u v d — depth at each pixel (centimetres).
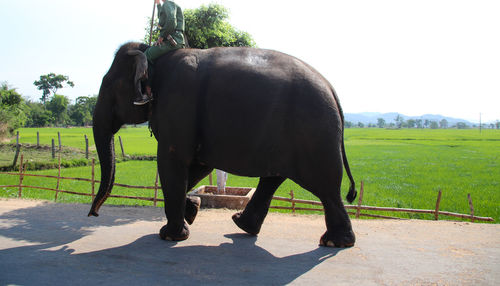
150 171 1817
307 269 401
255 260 430
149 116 520
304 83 436
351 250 456
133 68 518
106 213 697
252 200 538
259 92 434
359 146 4659
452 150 3925
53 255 445
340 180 447
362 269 399
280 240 509
